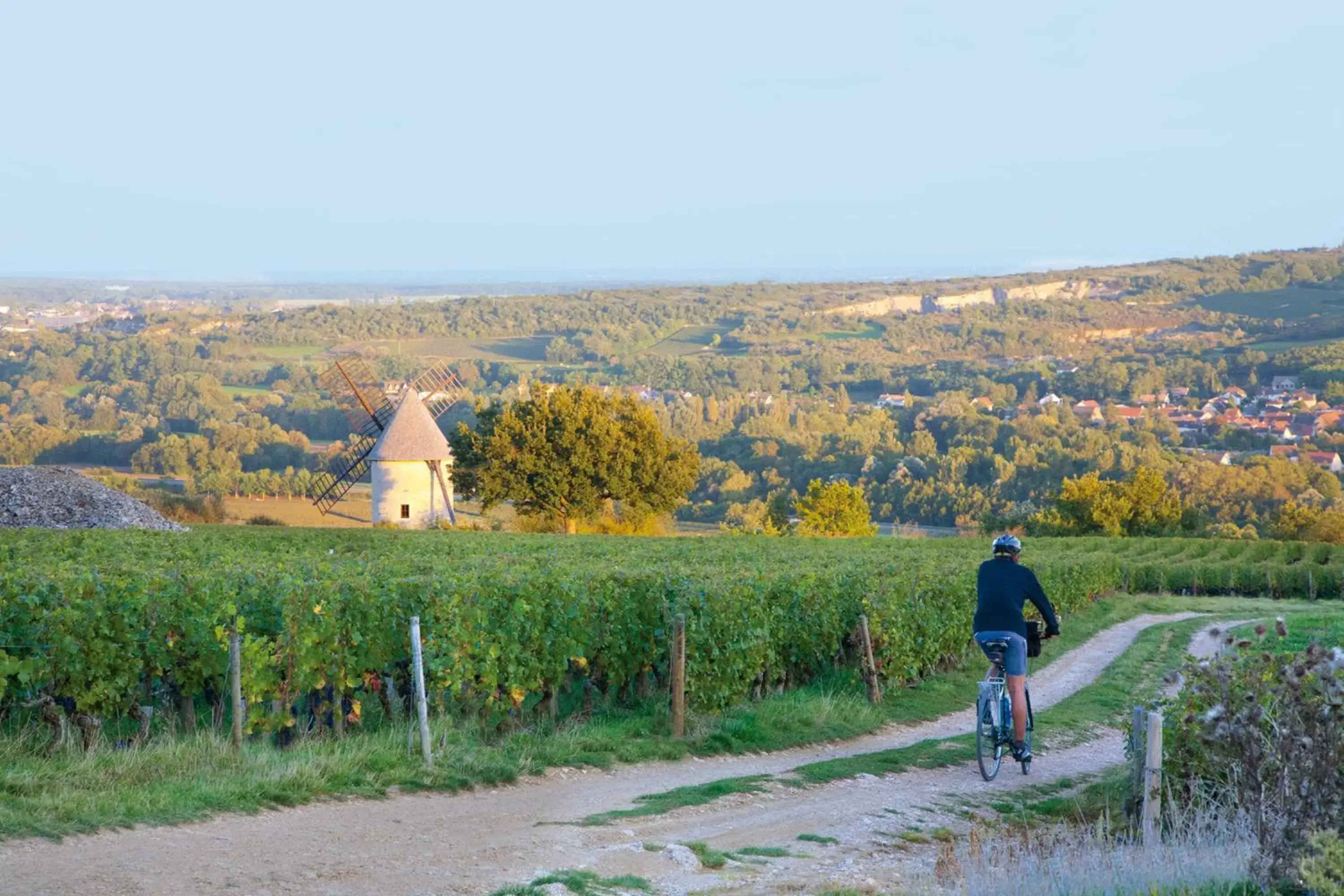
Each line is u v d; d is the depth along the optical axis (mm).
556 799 16016
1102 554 71562
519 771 17219
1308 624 43000
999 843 13586
